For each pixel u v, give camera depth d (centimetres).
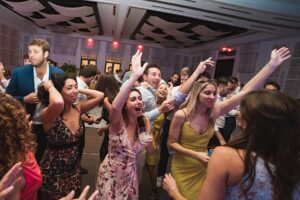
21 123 86
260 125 82
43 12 870
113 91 240
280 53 175
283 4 561
